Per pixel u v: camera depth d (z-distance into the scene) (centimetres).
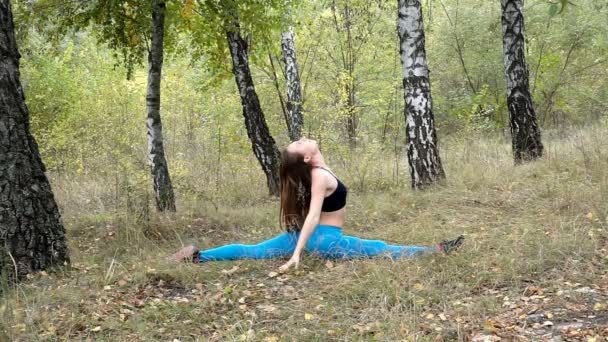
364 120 1513
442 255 487
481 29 1705
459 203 732
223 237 680
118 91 1327
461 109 1684
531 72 1689
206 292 448
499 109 1736
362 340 349
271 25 941
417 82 855
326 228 510
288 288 446
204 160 1118
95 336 371
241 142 1102
